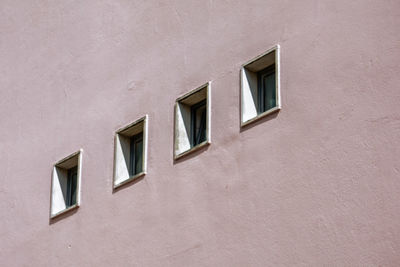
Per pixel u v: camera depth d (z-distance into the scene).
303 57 14.60
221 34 16.08
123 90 17.70
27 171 19.52
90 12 19.20
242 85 15.36
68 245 17.81
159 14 17.50
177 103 16.42
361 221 13.15
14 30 21.30
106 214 17.17
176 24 17.05
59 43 19.78
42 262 18.30
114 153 17.44
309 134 14.13
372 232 12.99
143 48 17.58
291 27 14.94
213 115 15.68
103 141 17.78
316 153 13.96
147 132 16.86
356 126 13.62
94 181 17.67
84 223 17.58
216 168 15.36
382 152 13.23
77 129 18.50
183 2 17.06
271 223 14.23
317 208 13.69
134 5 18.16
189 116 16.48
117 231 16.83
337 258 13.26
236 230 14.70
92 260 17.14
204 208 15.35
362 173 13.34
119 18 18.41
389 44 13.63
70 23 19.66
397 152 13.08
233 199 14.91
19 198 19.47
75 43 19.33
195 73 16.30
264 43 15.27
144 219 16.38
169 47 17.02
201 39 16.42
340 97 13.94
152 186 16.42
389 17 13.74
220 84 15.75
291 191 14.11
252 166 14.79
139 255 16.23
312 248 13.58
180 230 15.64
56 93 19.38
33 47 20.52
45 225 18.55
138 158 17.34
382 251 12.82
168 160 16.30
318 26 14.56
